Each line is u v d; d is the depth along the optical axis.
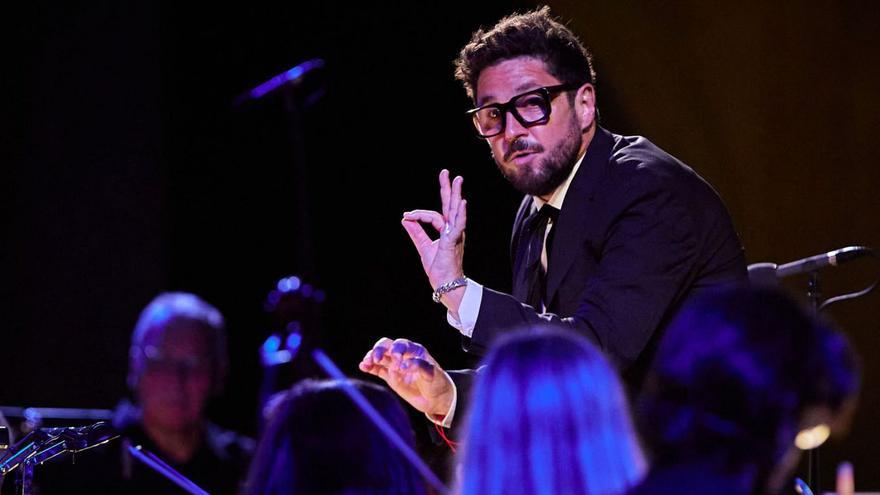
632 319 10.05
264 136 21.81
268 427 6.67
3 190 22.33
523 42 10.89
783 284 19.84
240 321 21.89
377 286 21.50
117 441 14.24
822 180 20.08
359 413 6.61
